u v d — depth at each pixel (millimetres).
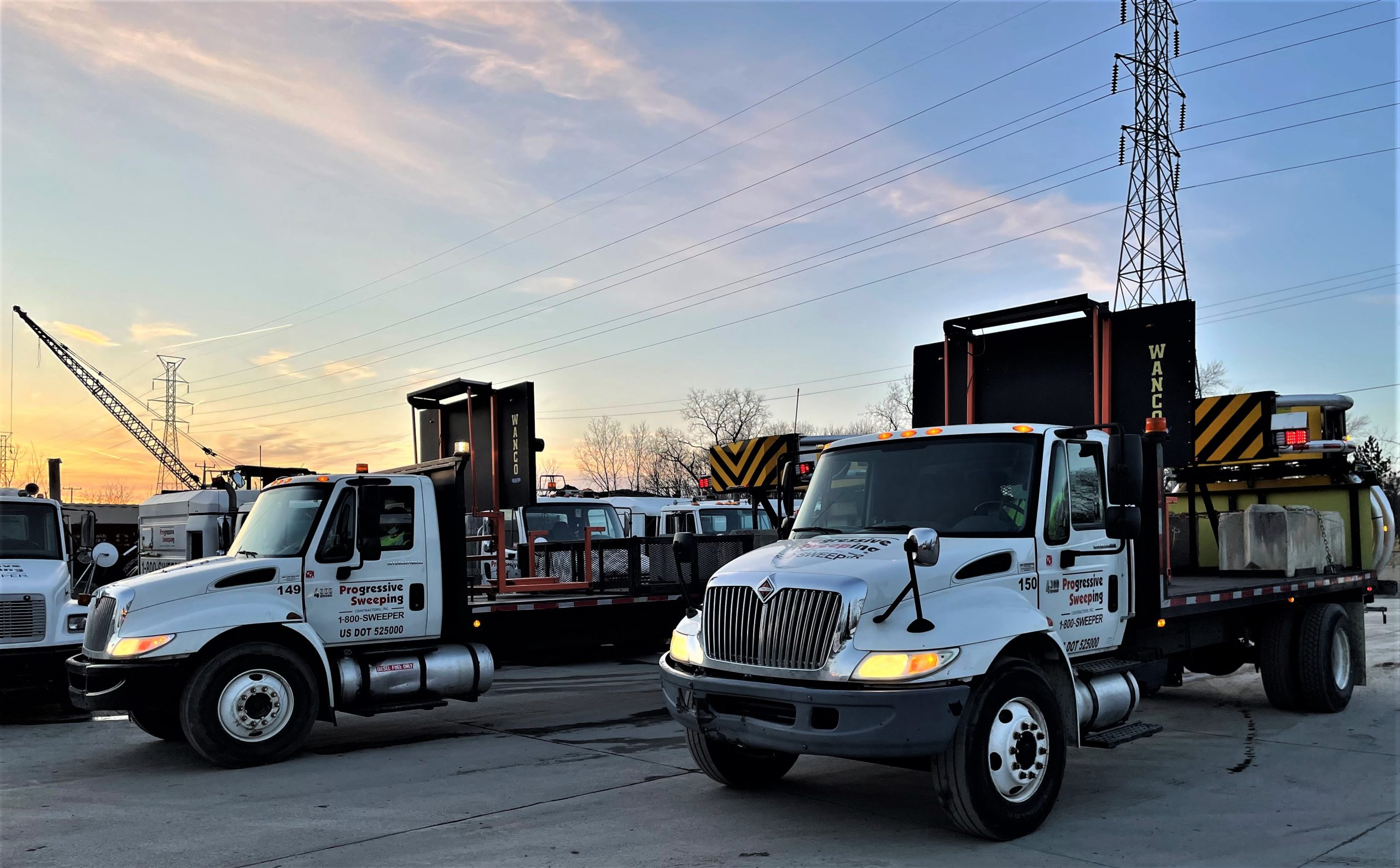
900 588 5695
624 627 13023
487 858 5531
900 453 7027
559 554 13016
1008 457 6645
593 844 5766
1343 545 10602
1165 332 8031
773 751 6125
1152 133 38938
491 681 9461
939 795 5672
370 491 8781
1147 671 7590
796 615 5699
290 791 7203
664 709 10484
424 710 10344
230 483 14477
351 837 6004
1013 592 6168
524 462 11844
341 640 8750
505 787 7180
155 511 19406
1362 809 6359
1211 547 10852
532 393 11852
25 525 11586
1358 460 11195
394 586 9031
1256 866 5289
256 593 8367
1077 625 6684
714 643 6133
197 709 7875
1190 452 7805
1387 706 10125
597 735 9141
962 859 5438
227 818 6484
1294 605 9734
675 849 5668
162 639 7863
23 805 6941
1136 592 7320
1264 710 9930
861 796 6824
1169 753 8023
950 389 9297
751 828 6090
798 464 9477
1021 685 5859
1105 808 6453
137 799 7051
